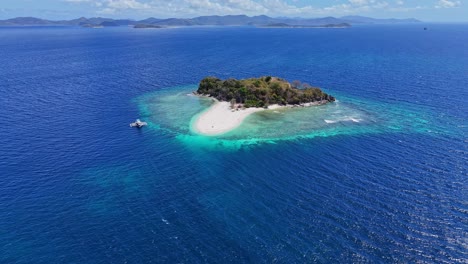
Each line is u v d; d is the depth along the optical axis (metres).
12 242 50.91
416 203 58.53
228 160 78.38
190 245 49.88
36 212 57.94
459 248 48.16
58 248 49.75
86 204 60.31
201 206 59.53
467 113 108.25
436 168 70.88
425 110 113.00
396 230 51.97
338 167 72.94
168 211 58.16
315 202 59.81
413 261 46.12
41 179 68.81
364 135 92.19
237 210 58.12
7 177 69.38
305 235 51.38
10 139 89.94
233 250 48.72
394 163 73.88
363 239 50.25
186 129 99.94
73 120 106.75
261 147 85.94
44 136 92.62
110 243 50.62
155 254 48.28
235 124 104.00
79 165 75.25
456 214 55.28
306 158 78.38
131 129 99.44
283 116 111.25
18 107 119.94
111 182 67.94
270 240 50.53
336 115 111.00
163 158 79.44
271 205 59.31
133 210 58.53
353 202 59.38
